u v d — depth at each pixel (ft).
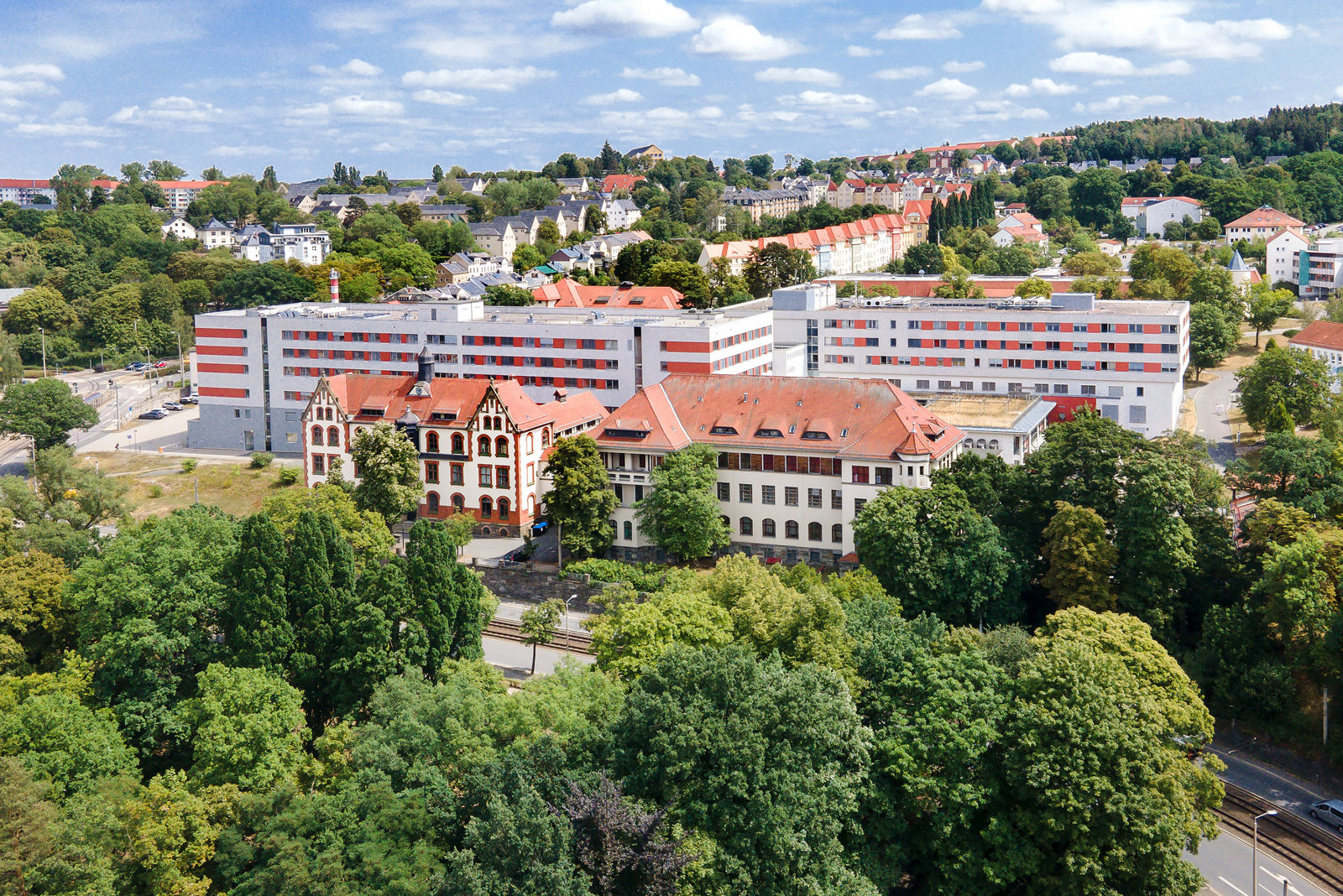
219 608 442.09
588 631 542.16
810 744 336.29
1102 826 337.93
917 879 373.81
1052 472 535.19
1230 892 376.89
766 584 438.81
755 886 316.60
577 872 283.18
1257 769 447.01
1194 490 531.09
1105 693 355.36
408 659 428.97
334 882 289.33
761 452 600.39
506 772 316.81
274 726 376.48
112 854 334.65
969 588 502.79
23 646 471.62
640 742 327.67
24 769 342.64
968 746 345.51
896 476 568.41
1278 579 463.83
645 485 610.65
